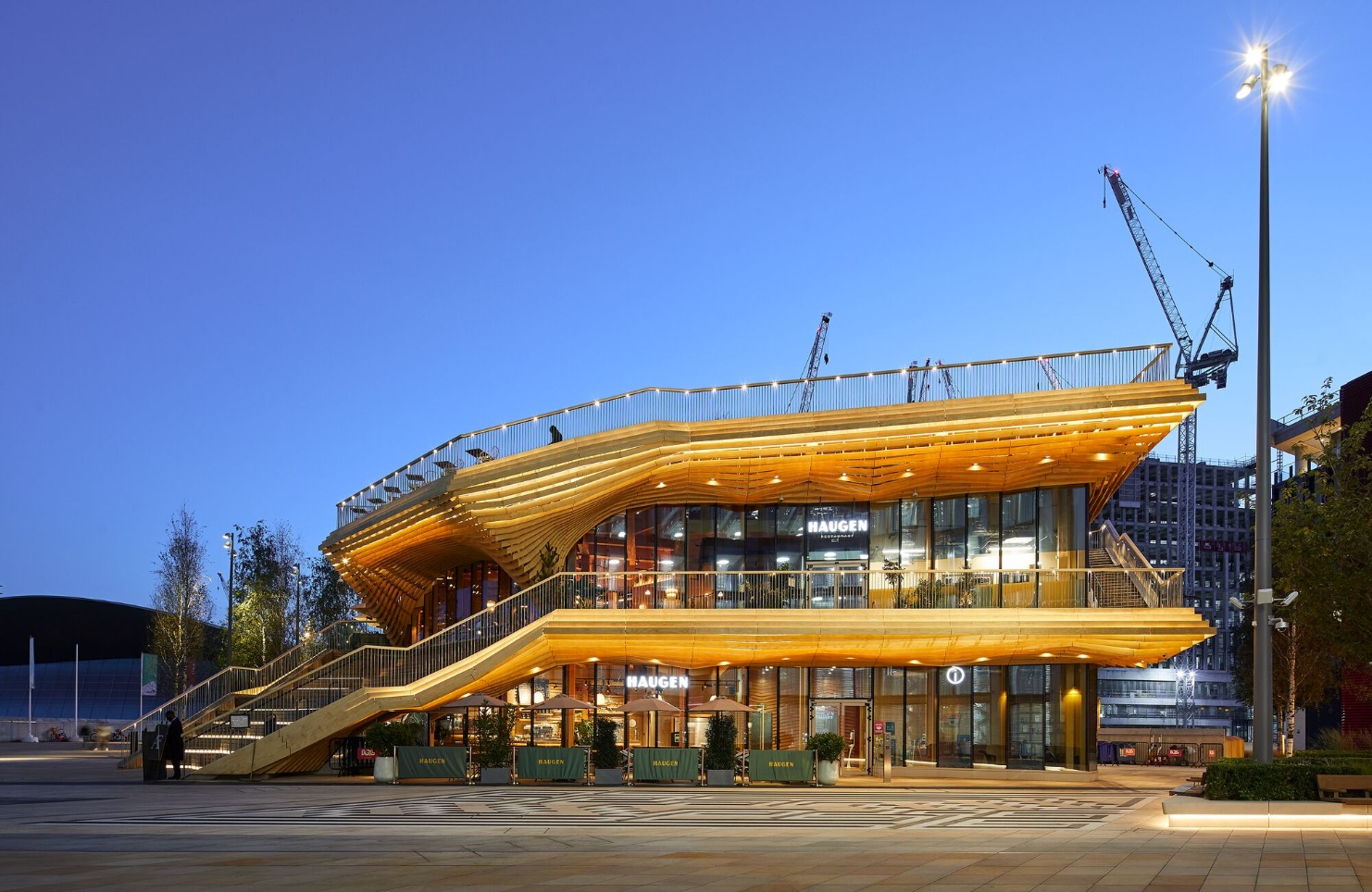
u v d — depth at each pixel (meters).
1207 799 20.44
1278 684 47.94
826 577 35.44
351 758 31.89
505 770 29.25
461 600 41.09
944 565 35.66
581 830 17.72
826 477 34.41
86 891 10.73
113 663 94.88
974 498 35.62
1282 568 24.83
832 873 12.59
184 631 60.28
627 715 35.19
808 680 36.16
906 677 36.00
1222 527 170.62
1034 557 34.41
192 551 61.84
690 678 36.03
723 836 17.02
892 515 36.38
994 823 19.44
